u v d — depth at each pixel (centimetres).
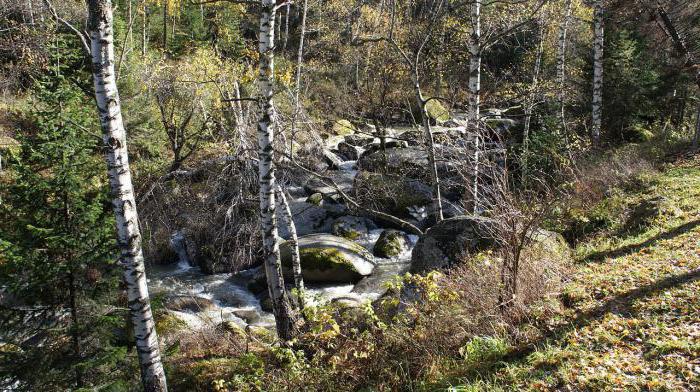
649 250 815
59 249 674
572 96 1816
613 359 512
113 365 696
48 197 682
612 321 585
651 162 1374
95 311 699
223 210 1413
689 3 1756
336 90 2595
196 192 1567
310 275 1325
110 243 688
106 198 715
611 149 1631
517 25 1235
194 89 1653
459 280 750
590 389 475
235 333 988
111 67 600
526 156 1434
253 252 1437
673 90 1834
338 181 1936
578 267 826
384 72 2145
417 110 2503
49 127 676
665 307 591
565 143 1556
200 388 760
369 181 1702
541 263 779
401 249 1492
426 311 685
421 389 571
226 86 1520
